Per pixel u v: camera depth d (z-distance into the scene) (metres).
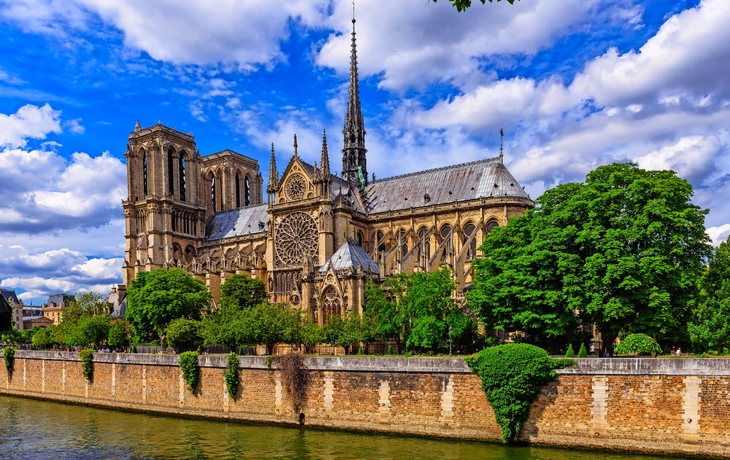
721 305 63.62
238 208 179.00
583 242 68.31
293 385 67.12
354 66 153.62
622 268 61.91
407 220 133.12
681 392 50.28
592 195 69.88
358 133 153.12
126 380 84.19
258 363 70.44
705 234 67.50
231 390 71.88
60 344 135.38
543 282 69.31
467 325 79.00
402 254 119.81
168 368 79.06
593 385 53.50
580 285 66.00
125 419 76.12
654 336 64.12
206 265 150.50
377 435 61.34
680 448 49.81
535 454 51.78
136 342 115.25
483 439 56.97
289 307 100.62
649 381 51.53
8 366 105.50
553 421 54.69
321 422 65.69
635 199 67.25
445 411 59.12
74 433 68.12
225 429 67.19
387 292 92.44
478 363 57.69
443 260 110.19
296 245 128.50
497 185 124.62
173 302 109.12
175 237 166.50
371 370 63.12
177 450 58.31
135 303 115.12
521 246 76.25
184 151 175.12
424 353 80.56
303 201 126.50
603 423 52.81
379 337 86.12
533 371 54.78
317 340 83.88
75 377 92.31
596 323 68.44
